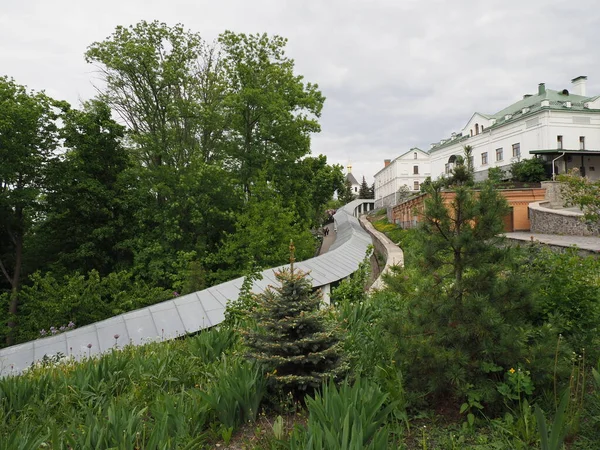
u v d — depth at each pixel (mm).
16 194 22969
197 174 26109
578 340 5301
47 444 4492
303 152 30766
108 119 26375
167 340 10117
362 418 3674
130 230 26500
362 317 7195
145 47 25984
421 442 4113
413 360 4398
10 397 5645
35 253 26547
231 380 4891
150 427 4695
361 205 91438
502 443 3906
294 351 4965
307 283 5211
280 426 4273
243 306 9953
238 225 25719
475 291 4445
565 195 16984
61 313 17688
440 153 60375
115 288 19719
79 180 25078
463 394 4410
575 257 6027
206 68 30906
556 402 4172
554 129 42625
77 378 6098
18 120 22422
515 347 4199
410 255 4883
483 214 4535
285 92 30078
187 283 21234
